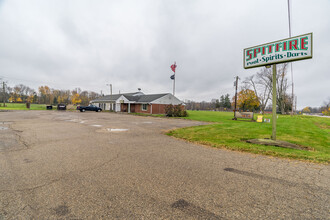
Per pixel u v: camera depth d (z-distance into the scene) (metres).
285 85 46.56
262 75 46.41
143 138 7.38
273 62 6.25
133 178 3.16
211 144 6.21
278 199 2.49
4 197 2.46
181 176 3.28
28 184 2.88
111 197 2.49
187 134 8.49
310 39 5.43
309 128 12.08
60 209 2.19
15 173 3.35
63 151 5.03
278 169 3.72
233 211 2.19
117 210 2.18
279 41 6.09
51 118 16.58
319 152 5.15
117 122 14.42
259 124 14.77
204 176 3.29
